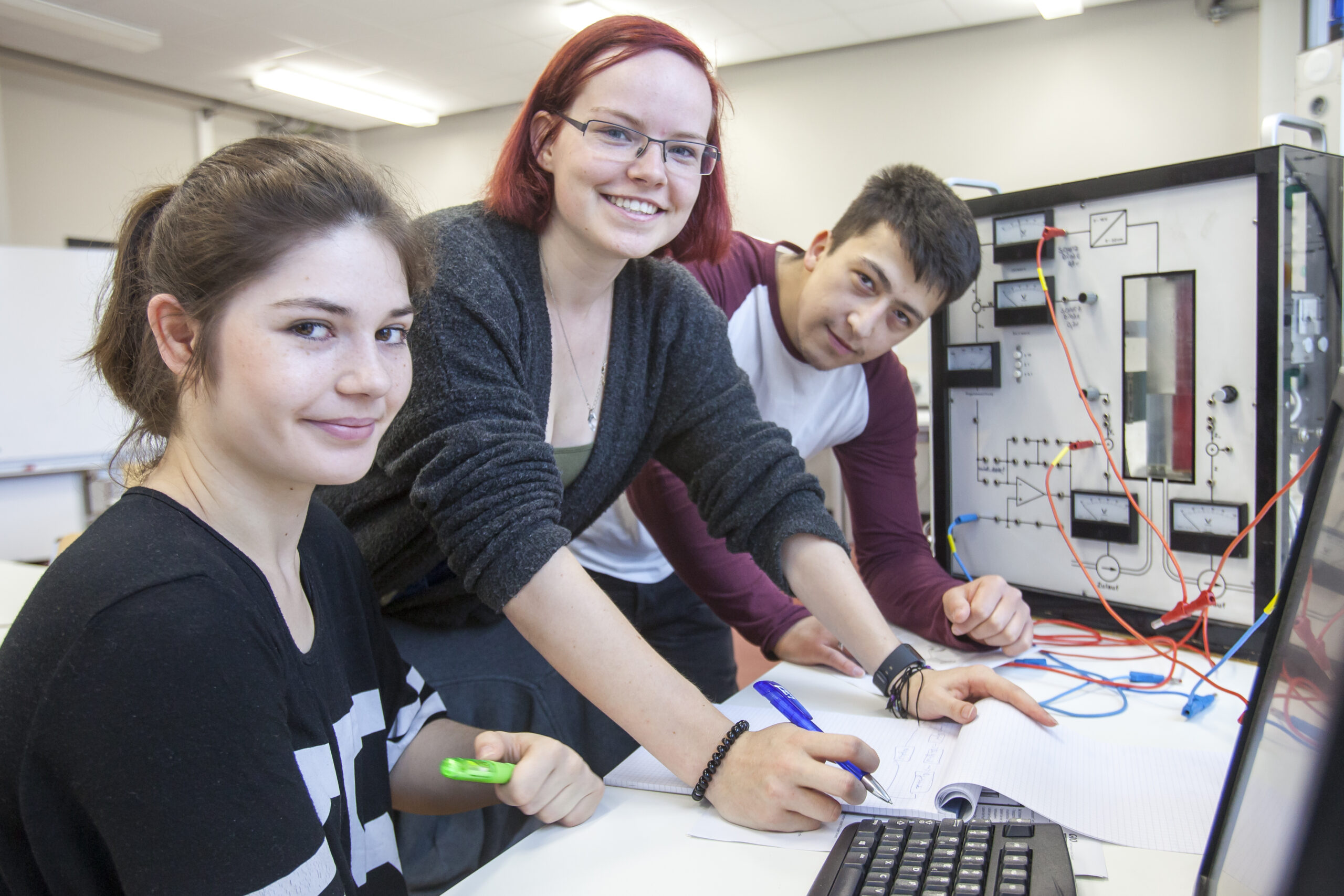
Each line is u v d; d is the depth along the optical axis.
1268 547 1.01
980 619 1.00
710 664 1.61
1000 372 1.25
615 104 0.79
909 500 1.33
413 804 0.75
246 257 0.48
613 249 0.83
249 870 0.47
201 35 5.54
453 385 0.76
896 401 1.37
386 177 0.58
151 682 0.45
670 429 1.01
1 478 2.47
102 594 0.45
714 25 5.36
